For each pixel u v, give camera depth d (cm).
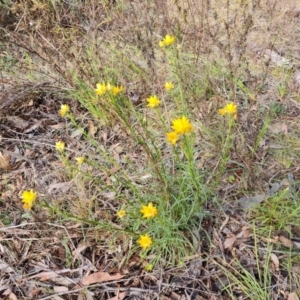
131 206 68
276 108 84
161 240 61
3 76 95
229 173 72
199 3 104
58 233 67
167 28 94
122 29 97
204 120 77
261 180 71
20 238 67
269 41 97
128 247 64
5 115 90
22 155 82
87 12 104
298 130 80
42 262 64
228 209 67
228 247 63
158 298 59
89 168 77
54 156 81
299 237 63
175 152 65
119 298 59
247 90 86
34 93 92
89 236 66
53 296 60
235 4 114
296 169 73
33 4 98
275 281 59
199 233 65
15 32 91
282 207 66
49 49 90
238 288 58
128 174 75
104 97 73
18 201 71
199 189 64
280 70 93
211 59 92
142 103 87
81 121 87
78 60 86
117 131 83
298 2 113
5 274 63
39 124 88
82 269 63
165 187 64
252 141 76
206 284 59
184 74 84
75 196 72
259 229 64
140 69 91
